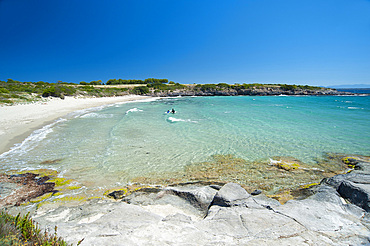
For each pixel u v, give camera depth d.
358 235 3.87
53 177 8.05
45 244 2.98
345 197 6.05
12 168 8.76
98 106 34.47
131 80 93.06
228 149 11.64
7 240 2.71
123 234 3.74
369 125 18.39
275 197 6.74
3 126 15.95
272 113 26.66
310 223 4.30
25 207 5.99
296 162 9.81
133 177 8.19
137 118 21.73
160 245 3.36
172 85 87.06
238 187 6.17
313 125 18.33
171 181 7.92
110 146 11.92
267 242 3.54
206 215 5.13
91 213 5.48
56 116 21.92
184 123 19.05
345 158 10.15
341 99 60.25
